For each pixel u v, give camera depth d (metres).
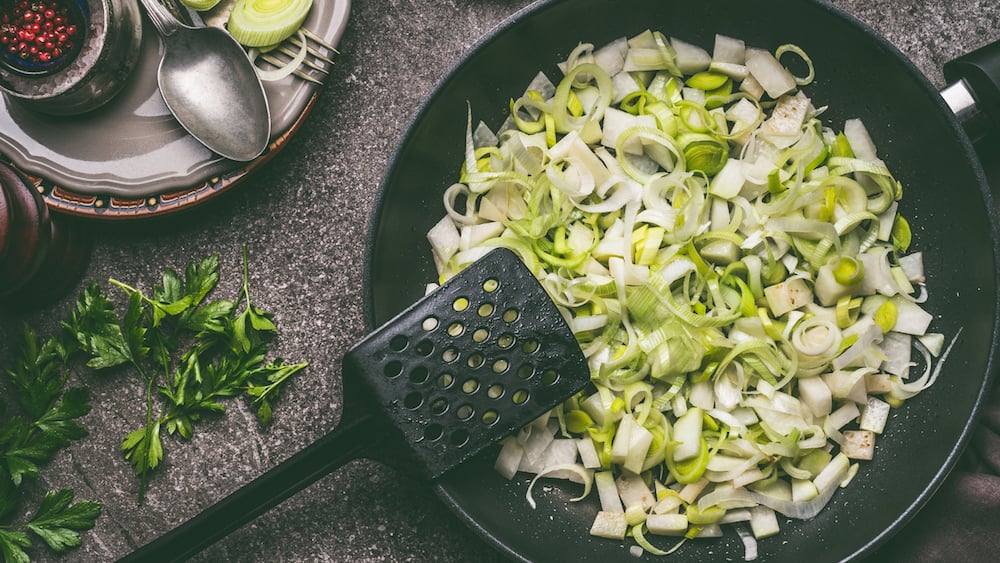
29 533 0.64
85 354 0.64
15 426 0.63
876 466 0.61
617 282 0.59
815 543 0.60
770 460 0.59
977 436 0.60
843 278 0.59
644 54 0.61
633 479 0.60
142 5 0.60
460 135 0.62
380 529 0.63
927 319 0.60
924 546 0.60
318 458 0.55
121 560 0.54
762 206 0.60
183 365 0.63
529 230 0.60
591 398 0.60
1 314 0.64
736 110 0.61
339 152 0.64
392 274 0.60
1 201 0.59
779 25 0.60
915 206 0.61
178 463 0.63
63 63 0.60
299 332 0.63
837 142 0.61
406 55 0.64
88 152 0.61
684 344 0.59
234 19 0.60
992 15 0.62
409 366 0.56
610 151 0.62
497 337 0.56
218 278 0.63
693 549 0.61
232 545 0.63
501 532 0.60
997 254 0.57
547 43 0.61
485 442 0.56
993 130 0.59
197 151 0.61
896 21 0.63
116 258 0.64
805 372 0.60
